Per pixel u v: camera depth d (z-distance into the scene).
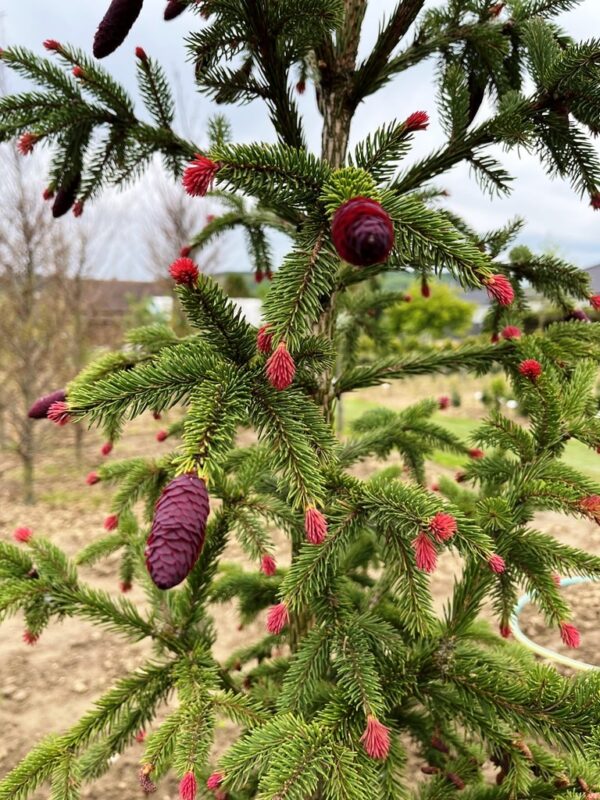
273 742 0.42
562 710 0.43
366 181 0.34
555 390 0.50
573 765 0.50
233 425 0.37
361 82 0.54
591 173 0.48
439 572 1.78
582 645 1.25
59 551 0.57
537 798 0.48
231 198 0.71
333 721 0.44
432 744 0.60
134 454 3.35
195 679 0.50
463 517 0.42
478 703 0.46
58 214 0.63
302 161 0.37
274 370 0.34
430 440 0.74
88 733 0.50
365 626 0.52
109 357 0.56
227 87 0.48
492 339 0.66
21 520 2.25
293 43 0.45
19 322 2.55
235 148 0.35
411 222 0.36
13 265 2.48
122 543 0.70
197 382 0.40
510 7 0.55
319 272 0.37
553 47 0.47
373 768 0.43
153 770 0.49
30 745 1.13
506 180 0.53
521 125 0.47
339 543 0.44
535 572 0.47
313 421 0.41
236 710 0.48
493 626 1.24
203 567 0.57
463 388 6.89
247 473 0.59
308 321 0.36
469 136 0.51
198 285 0.39
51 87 0.54
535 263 0.59
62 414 0.38
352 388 0.62
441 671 0.49
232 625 1.54
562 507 0.46
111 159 0.60
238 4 0.42
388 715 0.57
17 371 2.52
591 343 0.59
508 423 0.54
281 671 0.72
